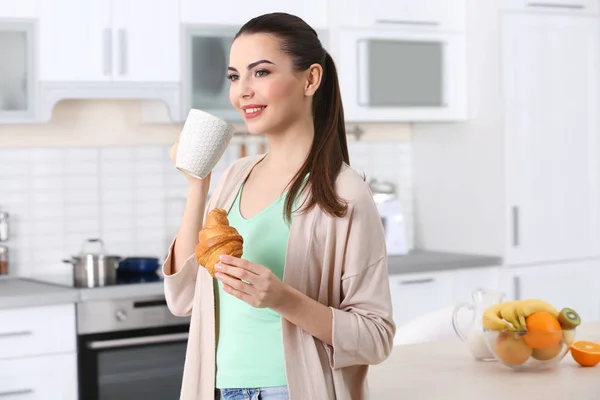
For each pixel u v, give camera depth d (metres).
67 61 4.21
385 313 1.80
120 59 4.30
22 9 4.13
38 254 4.57
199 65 4.48
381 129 5.35
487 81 4.92
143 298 4.11
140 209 4.77
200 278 1.87
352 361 1.76
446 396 2.09
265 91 1.79
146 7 4.36
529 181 4.92
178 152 1.80
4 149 4.50
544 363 2.30
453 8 5.02
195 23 4.46
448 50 5.02
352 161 5.27
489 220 4.95
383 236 1.83
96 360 3.99
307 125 1.86
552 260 5.02
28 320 3.86
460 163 5.11
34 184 4.56
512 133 4.87
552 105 4.98
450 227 5.20
